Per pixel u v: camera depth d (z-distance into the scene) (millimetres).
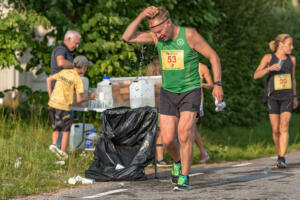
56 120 13836
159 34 8984
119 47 17875
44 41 18484
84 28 17625
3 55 17938
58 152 13547
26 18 17516
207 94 22062
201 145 14977
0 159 12469
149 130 11727
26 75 26234
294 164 14406
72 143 14914
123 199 8719
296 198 8383
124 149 11758
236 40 25578
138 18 9328
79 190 10047
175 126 9672
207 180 11039
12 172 11555
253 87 26562
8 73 25922
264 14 28609
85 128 15242
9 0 18297
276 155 18609
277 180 10688
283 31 33469
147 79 13984
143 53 15219
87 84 14773
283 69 14062
